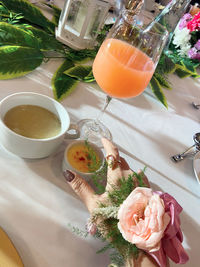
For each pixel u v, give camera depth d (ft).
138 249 0.92
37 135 1.11
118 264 0.97
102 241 1.02
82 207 1.12
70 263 0.94
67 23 1.70
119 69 1.24
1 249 0.81
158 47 1.25
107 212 0.93
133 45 1.23
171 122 1.89
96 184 1.06
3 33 1.52
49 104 1.21
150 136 1.66
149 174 1.41
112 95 1.41
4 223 0.93
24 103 1.18
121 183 1.05
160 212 0.81
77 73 1.69
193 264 1.14
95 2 1.61
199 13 2.21
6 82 1.43
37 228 0.98
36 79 1.56
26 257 0.89
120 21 1.25
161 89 1.99
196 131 1.93
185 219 1.29
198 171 1.56
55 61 1.76
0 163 1.09
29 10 1.83
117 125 1.60
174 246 0.89
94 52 1.85
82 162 1.21
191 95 2.34
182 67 2.44
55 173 1.18
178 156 1.59
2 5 1.75
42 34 1.72
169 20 2.26
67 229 1.02
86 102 1.62
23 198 1.04
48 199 1.08
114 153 1.20
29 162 1.16
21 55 1.52
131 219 0.85
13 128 1.08
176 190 1.41
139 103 1.89
